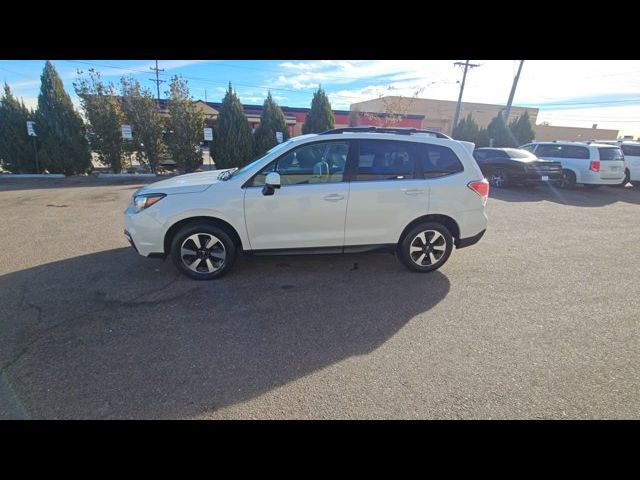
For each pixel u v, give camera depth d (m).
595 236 6.25
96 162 16.78
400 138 4.10
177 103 15.11
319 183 3.95
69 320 3.17
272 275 4.25
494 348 2.90
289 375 2.53
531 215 7.94
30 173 14.34
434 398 2.33
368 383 2.46
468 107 38.19
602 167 11.12
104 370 2.54
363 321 3.28
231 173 4.37
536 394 2.38
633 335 3.13
